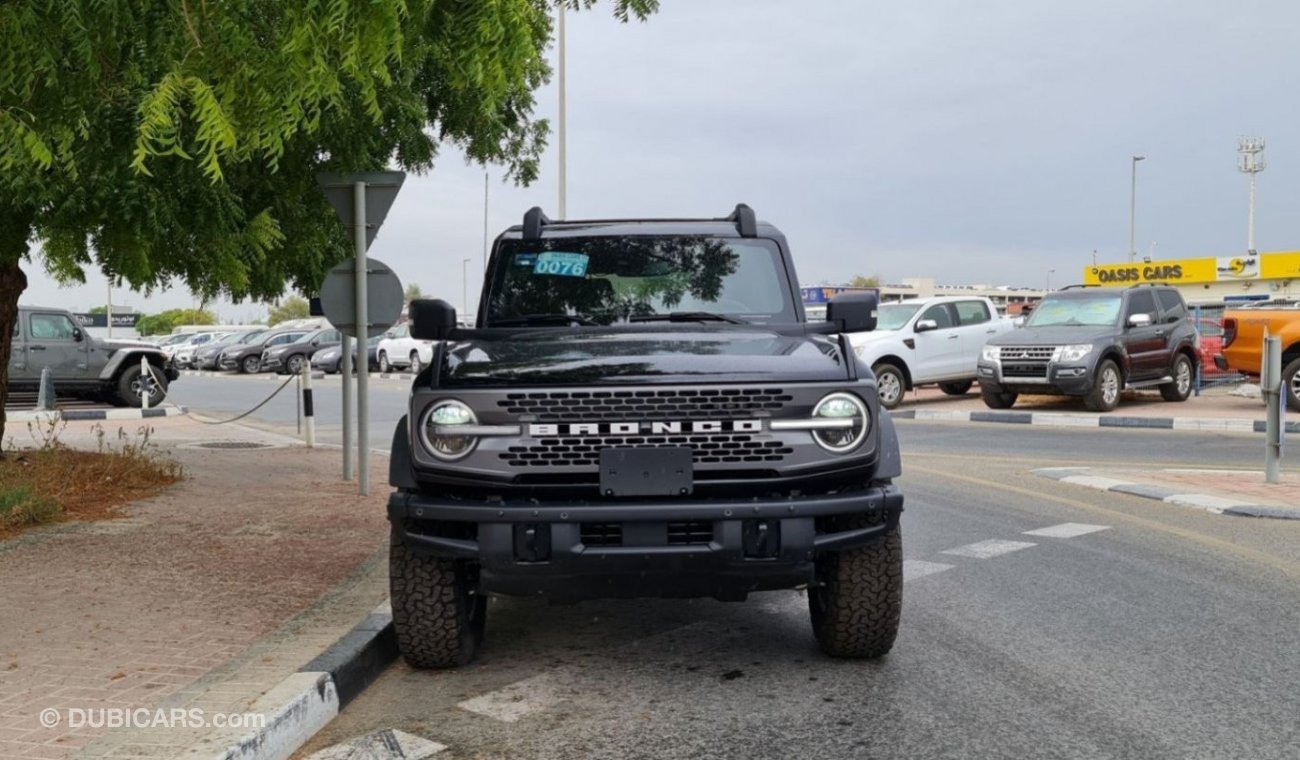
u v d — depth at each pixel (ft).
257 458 42.19
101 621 17.67
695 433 14.24
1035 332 62.59
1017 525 28.37
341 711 14.79
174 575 21.07
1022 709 14.46
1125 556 24.40
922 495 33.65
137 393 73.92
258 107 13.98
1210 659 16.66
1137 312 63.16
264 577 20.90
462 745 13.43
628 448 14.20
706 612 19.98
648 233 19.77
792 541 14.19
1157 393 72.43
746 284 19.17
